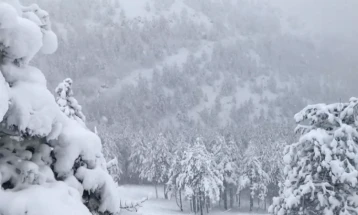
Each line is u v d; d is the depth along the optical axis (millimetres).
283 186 14180
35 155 4160
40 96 3793
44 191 3699
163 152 76375
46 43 4398
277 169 66375
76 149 4348
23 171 3840
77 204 3820
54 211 3500
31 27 3768
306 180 13141
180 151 76750
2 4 3506
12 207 3438
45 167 4121
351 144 12781
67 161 4281
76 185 4324
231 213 65875
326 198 12836
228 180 66812
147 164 77562
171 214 61062
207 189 54500
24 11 4422
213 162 60500
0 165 3824
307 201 13602
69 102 9844
